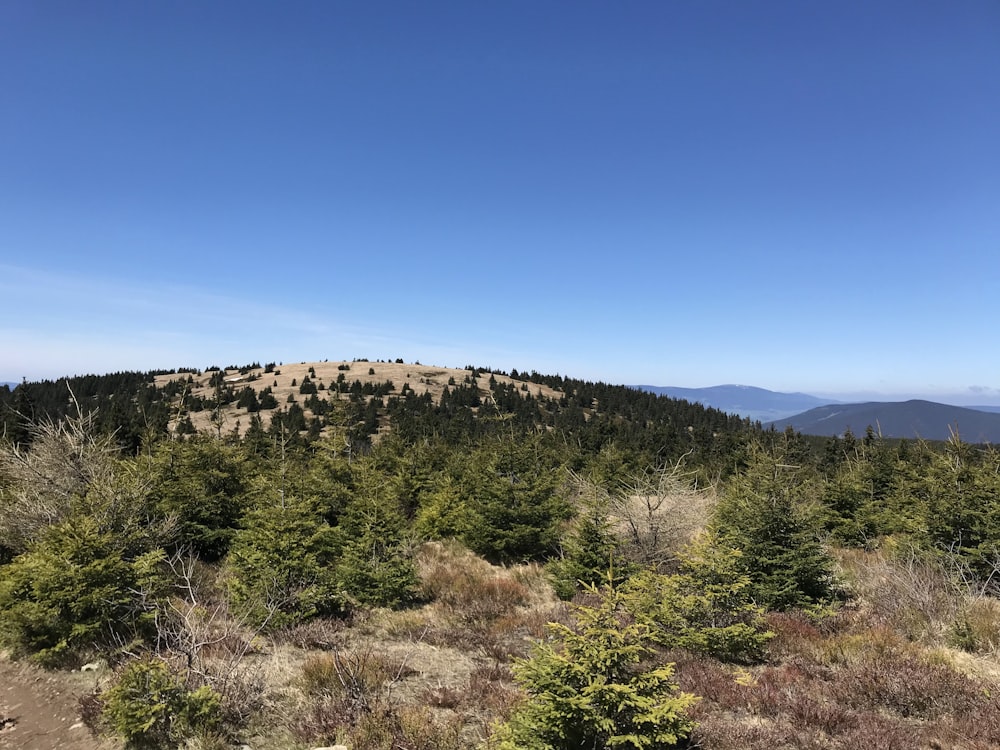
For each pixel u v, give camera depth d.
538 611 11.02
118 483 10.99
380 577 11.09
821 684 7.27
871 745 5.60
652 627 8.79
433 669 8.11
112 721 6.07
